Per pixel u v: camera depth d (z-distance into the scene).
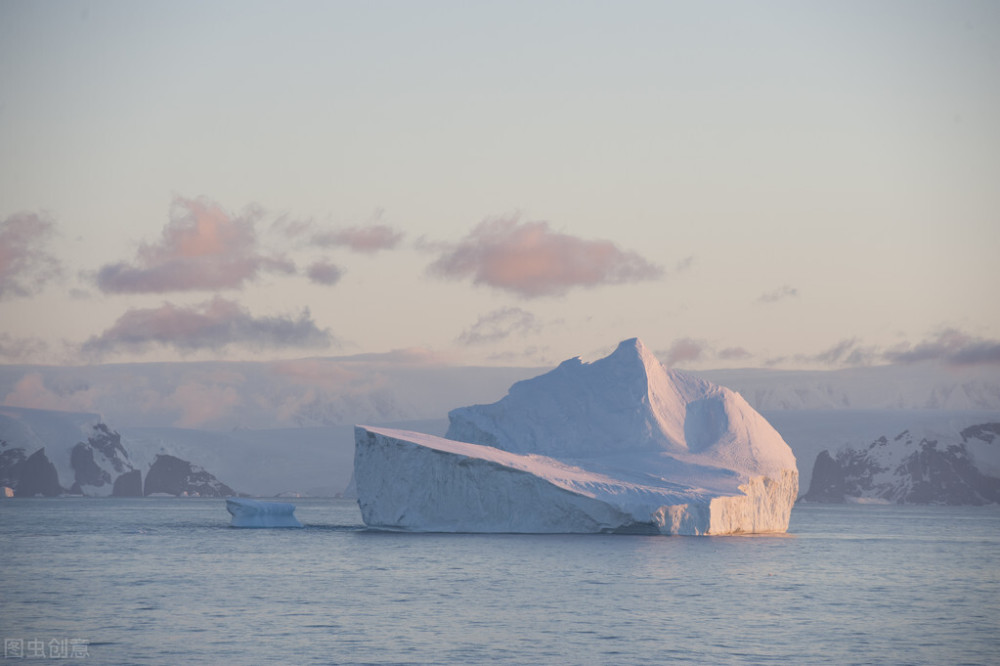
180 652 131.62
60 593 179.75
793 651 138.25
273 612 160.50
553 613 162.25
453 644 137.88
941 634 152.75
